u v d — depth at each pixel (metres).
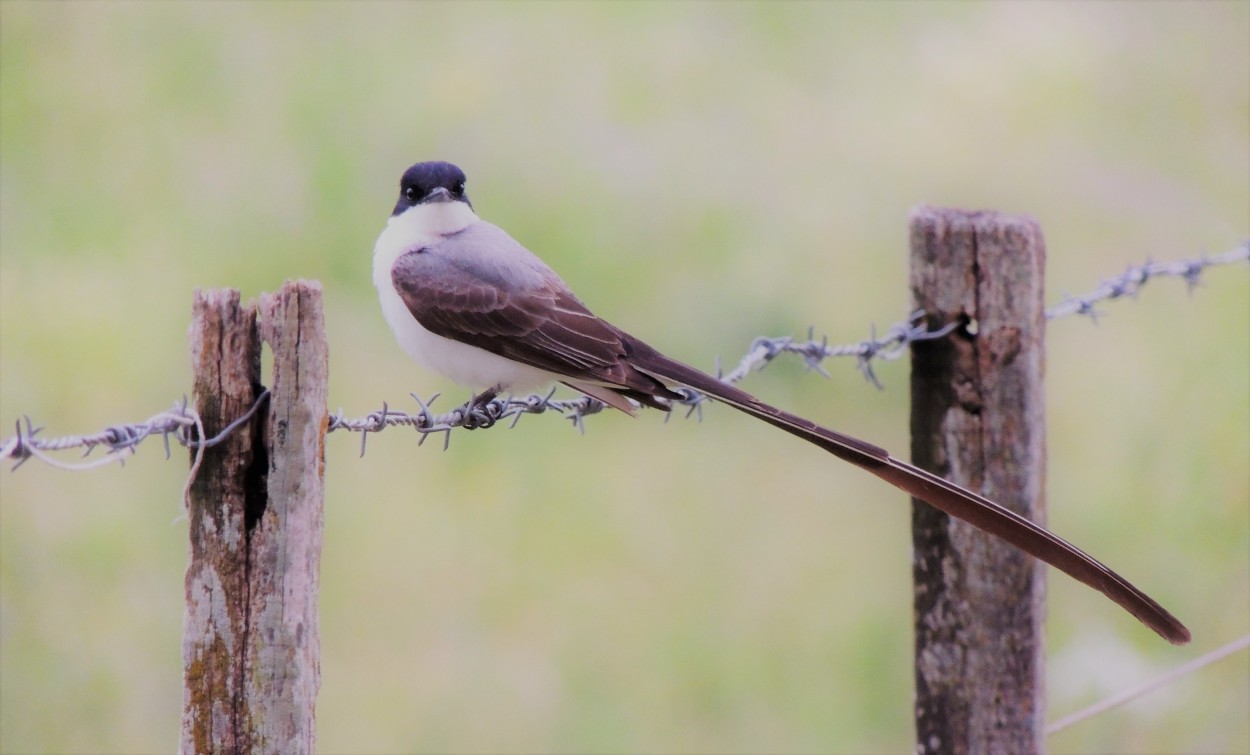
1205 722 10.04
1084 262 14.33
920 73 17.27
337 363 12.61
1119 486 11.94
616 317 13.95
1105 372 13.16
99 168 15.21
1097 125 16.11
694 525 11.53
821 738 9.98
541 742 9.86
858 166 15.70
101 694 9.73
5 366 12.48
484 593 10.79
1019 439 6.99
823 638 10.60
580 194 15.08
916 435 7.18
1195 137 16.16
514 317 7.81
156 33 16.91
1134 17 17.77
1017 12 18.19
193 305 5.04
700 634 10.60
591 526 11.45
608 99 16.33
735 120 16.44
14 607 10.25
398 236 8.27
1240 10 17.45
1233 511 11.62
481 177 15.15
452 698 9.98
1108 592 6.27
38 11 16.75
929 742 7.13
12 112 15.94
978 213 7.10
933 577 7.04
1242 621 10.80
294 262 14.30
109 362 12.63
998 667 6.96
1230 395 12.67
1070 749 10.07
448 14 17.86
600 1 18.22
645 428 12.57
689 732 9.98
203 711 5.06
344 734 9.73
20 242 14.29
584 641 10.48
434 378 12.41
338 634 10.38
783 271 14.25
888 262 14.31
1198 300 14.02
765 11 18.33
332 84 16.44
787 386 13.20
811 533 11.50
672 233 14.73
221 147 15.49
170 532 10.95
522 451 12.18
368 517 11.37
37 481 11.32
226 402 5.04
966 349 7.00
